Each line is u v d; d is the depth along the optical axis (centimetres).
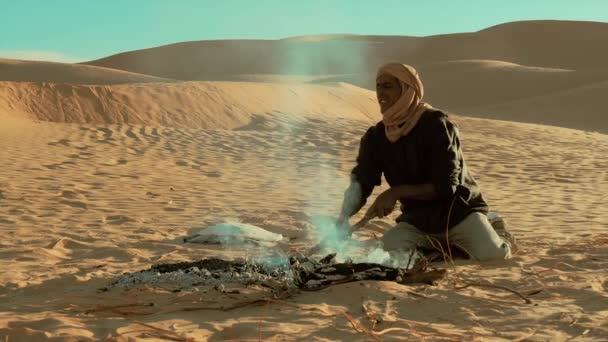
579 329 381
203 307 427
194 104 2481
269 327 386
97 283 495
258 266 509
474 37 10362
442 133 553
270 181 1205
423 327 385
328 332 379
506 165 1530
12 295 466
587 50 9781
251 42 10881
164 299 445
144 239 685
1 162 1309
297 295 457
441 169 552
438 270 484
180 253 616
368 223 787
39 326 391
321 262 510
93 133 1775
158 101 2450
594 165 1574
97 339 368
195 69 10025
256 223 788
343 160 1563
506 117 4472
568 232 732
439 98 6003
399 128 561
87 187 1065
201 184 1138
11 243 654
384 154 575
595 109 4562
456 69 6694
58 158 1398
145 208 888
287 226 765
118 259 591
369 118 2986
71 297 452
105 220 801
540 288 472
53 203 909
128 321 401
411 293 448
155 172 1269
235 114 2492
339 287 458
